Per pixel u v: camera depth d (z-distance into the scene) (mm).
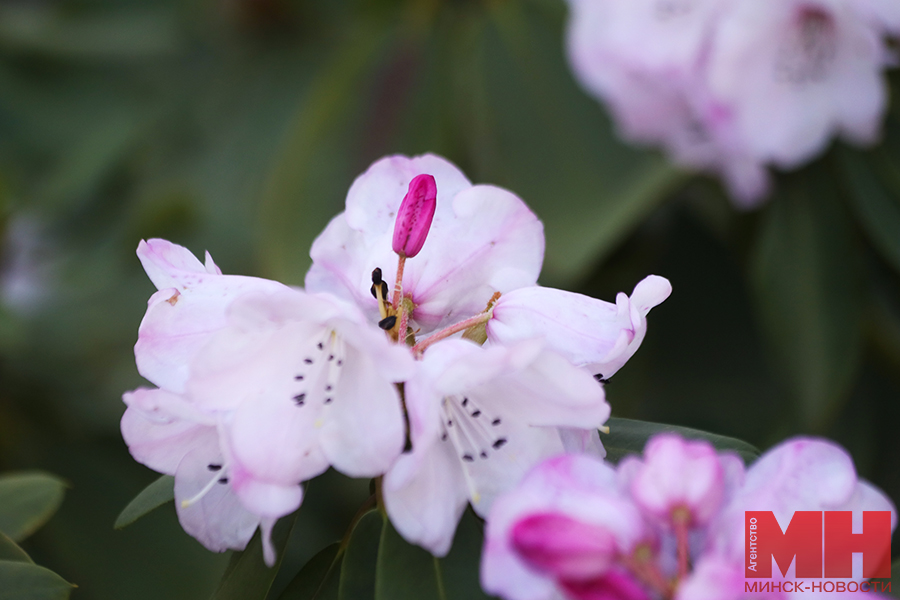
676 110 709
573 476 457
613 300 788
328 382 475
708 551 458
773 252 680
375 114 840
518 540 436
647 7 665
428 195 490
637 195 739
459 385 461
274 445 470
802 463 465
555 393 472
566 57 833
